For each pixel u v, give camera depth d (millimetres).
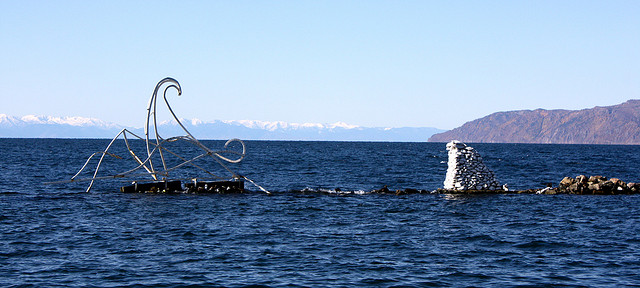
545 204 40781
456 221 33438
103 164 84438
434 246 26594
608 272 22344
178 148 181375
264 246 26297
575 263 23656
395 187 55875
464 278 21453
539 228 31203
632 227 31609
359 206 39438
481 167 48312
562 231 30359
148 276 21344
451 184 48094
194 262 23297
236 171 74188
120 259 23703
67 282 20578
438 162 103500
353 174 71250
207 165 87062
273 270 22266
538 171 79500
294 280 21031
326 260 23859
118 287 20062
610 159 125188
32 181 56562
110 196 43500
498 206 39656
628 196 46094
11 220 32000
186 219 33219
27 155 109875
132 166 80688
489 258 24406
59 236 27984
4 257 23781
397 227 31359
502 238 28375
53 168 75188
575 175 73188
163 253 24750
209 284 20438
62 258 23766
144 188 46812
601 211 37625
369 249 25891
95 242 26766
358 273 22000
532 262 23797
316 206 39281
